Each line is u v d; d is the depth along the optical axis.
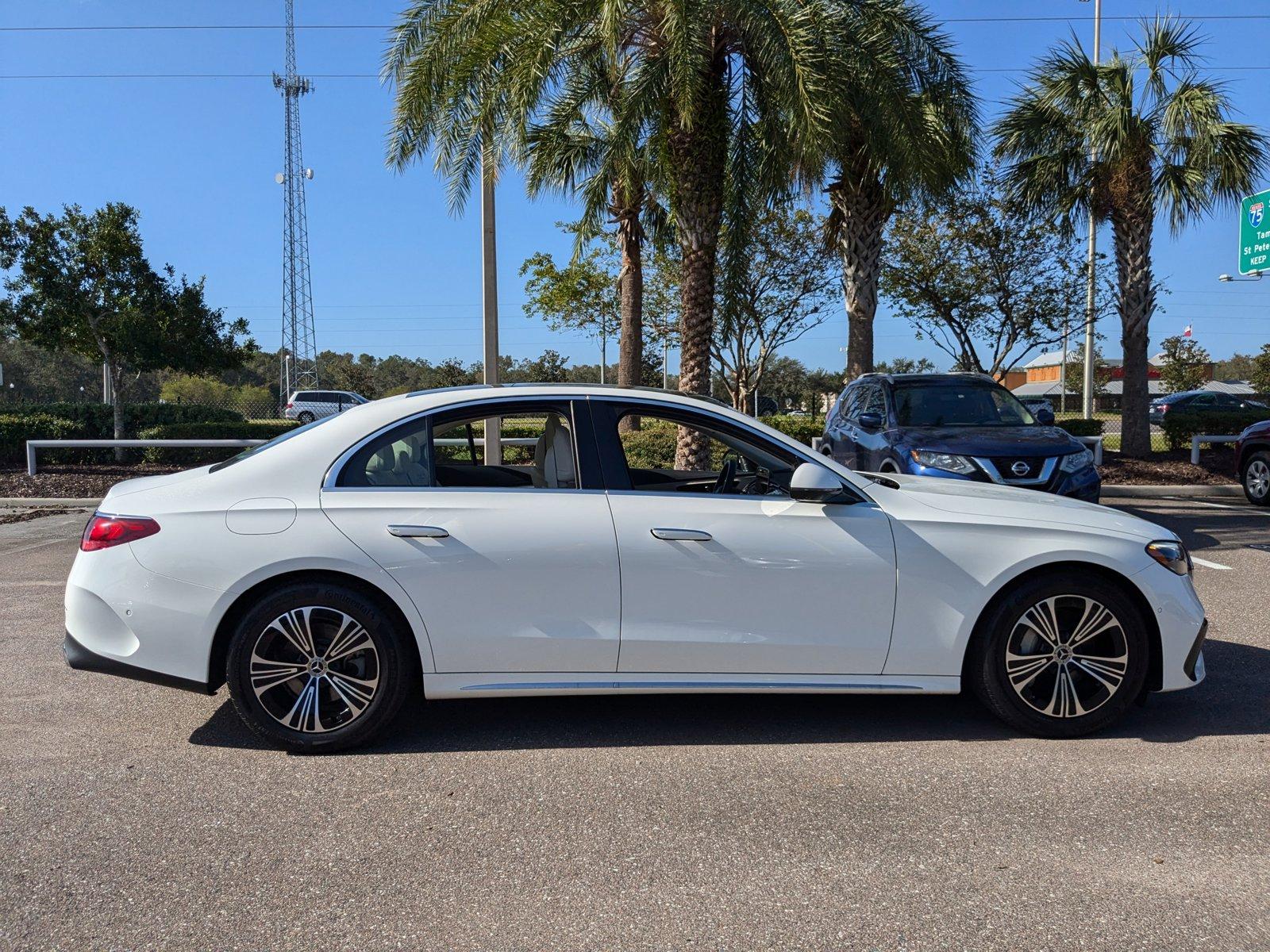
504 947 2.63
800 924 2.74
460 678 4.05
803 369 57.50
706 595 4.10
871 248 14.74
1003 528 4.21
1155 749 4.10
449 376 46.47
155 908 2.83
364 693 4.03
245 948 2.63
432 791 3.69
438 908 2.84
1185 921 2.74
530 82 10.50
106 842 3.26
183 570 3.94
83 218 17.38
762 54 10.49
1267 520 11.52
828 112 10.46
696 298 12.08
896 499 4.32
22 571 8.42
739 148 12.80
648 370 33.28
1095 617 4.17
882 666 4.19
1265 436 12.70
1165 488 14.48
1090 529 4.23
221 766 3.94
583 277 27.25
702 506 4.17
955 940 2.65
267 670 3.99
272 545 3.96
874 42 11.73
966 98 13.20
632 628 4.08
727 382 24.84
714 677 4.14
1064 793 3.63
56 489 14.57
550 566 4.04
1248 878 2.98
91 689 5.00
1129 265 16.70
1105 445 21.83
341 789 3.70
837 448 10.96
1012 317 18.52
